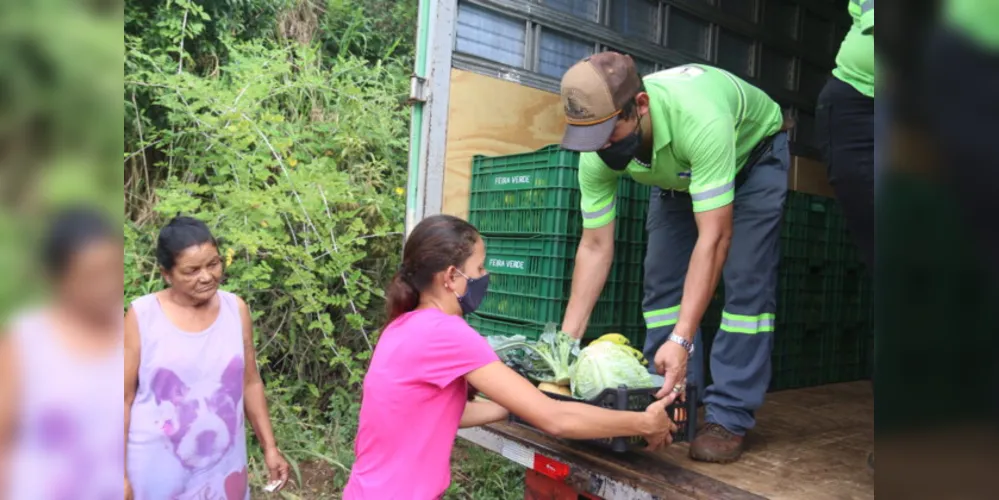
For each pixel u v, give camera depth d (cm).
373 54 667
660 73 252
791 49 464
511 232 317
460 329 174
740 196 262
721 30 428
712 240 223
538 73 346
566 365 227
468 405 211
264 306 442
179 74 442
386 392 173
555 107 354
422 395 171
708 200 225
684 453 243
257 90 449
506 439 246
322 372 464
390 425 173
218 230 411
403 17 685
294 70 574
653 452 239
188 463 187
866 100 226
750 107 252
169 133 443
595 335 315
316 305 412
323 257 441
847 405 337
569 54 361
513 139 337
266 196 404
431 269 181
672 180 256
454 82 312
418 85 304
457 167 318
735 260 256
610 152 238
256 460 385
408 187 309
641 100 224
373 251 488
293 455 396
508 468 411
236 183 427
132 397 186
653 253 291
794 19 467
